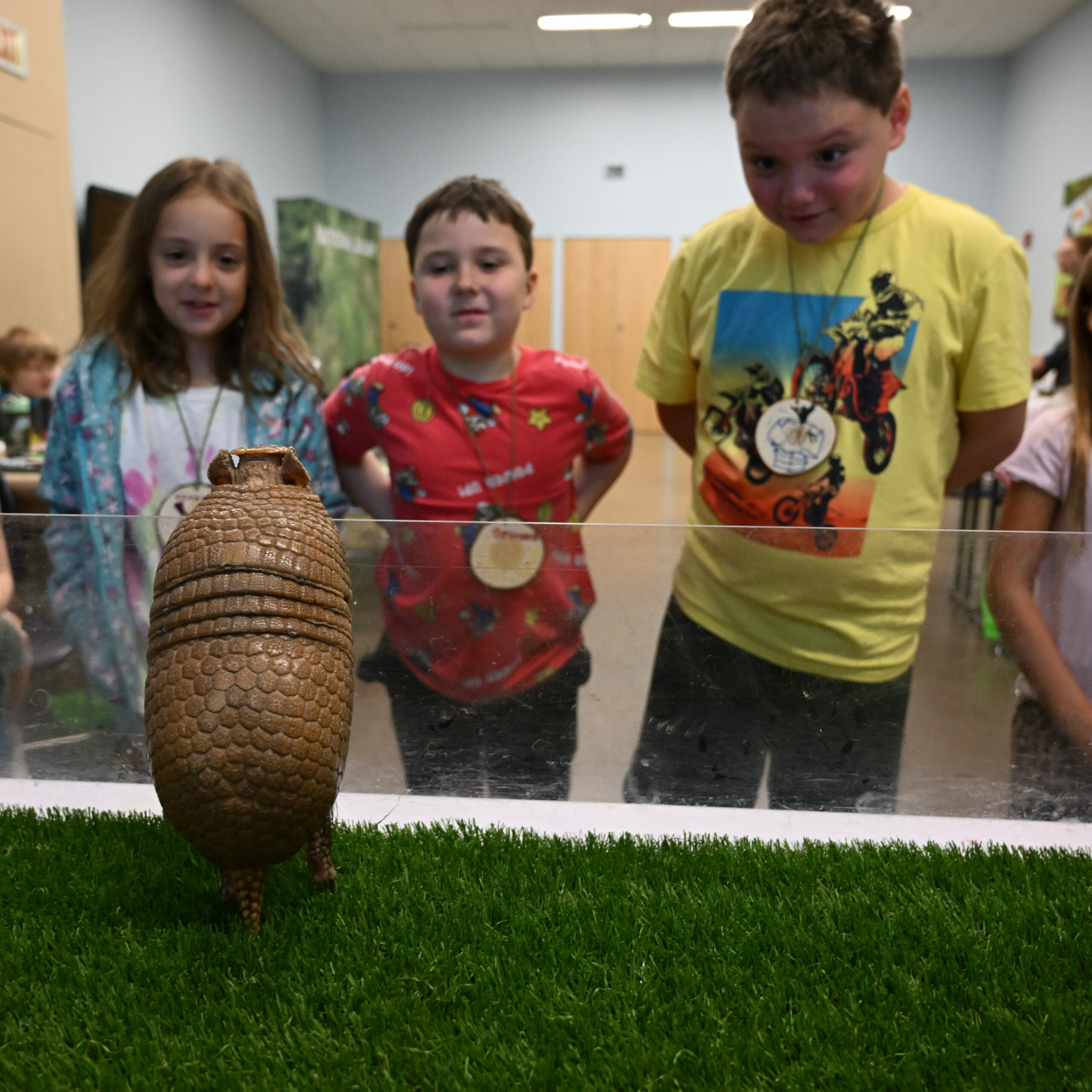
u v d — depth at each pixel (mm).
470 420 1780
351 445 1886
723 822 1269
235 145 8102
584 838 1225
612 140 10125
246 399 1733
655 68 9883
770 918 1057
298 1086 816
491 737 1288
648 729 1276
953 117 9734
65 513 1768
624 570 1210
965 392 1526
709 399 1643
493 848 1181
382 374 1818
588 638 1238
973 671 1206
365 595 1219
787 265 1556
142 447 1714
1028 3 8008
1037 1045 864
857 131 1321
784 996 933
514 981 952
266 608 856
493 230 1677
